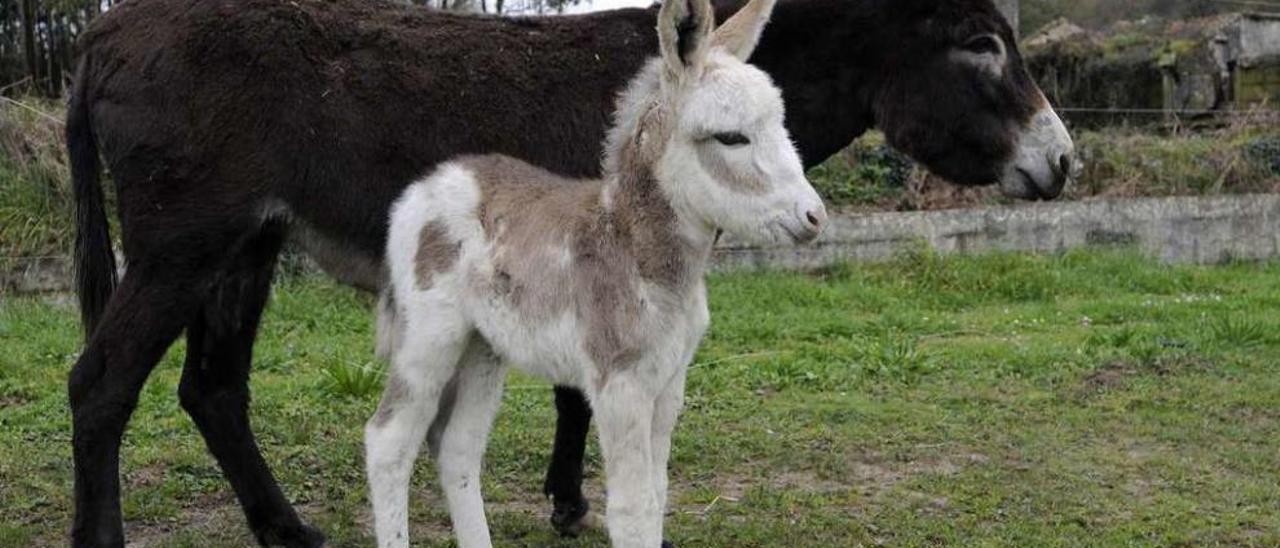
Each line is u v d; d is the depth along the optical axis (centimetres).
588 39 503
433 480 575
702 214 367
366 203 471
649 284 367
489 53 489
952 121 553
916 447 636
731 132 360
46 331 902
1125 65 1756
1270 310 1084
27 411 692
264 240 478
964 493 554
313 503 551
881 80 551
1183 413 704
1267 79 1780
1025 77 563
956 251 1305
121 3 488
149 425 662
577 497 515
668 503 543
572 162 491
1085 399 741
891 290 1166
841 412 708
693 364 826
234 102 458
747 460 614
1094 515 523
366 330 951
